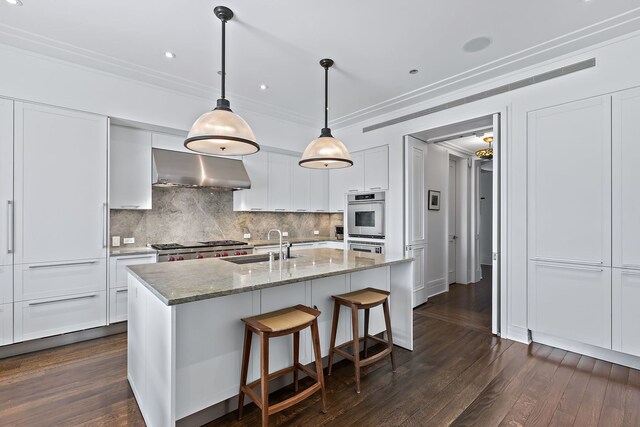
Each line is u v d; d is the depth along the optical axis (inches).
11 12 91.4
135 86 135.7
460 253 233.6
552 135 115.6
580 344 111.6
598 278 105.5
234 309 77.7
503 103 129.2
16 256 109.0
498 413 78.5
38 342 113.7
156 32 101.8
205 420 74.6
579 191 109.4
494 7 89.1
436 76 132.1
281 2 87.1
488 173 320.2
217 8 89.3
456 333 133.8
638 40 98.7
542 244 117.7
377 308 120.6
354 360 90.4
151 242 159.6
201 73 130.6
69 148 119.4
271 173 193.8
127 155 142.2
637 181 98.3
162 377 66.0
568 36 102.6
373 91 147.7
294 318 77.9
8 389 88.0
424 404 82.5
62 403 81.7
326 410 79.6
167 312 63.7
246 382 78.1
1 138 106.7
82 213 121.9
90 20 95.6
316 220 236.7
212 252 155.5
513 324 125.3
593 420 75.4
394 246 173.2
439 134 168.9
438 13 92.0
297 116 184.1
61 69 118.3
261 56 116.8
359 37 104.3
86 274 122.6
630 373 97.7
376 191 183.9
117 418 76.0
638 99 98.3
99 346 117.6
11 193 108.3
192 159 159.5
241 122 82.8
